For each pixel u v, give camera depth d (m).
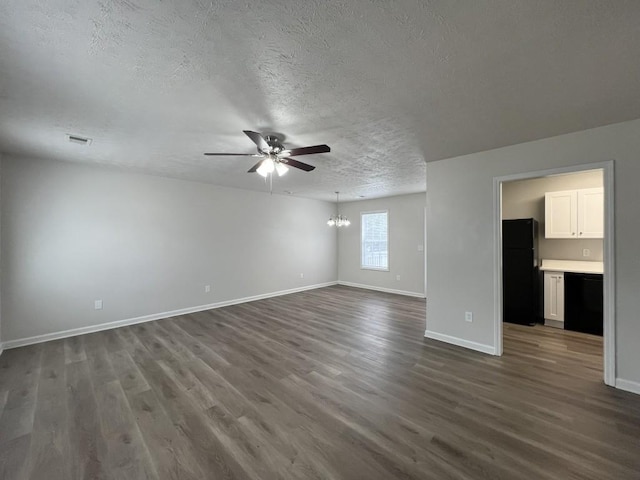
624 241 2.50
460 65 1.66
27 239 3.63
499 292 3.22
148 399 2.38
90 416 2.16
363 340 3.74
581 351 3.34
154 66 1.69
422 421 2.09
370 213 7.46
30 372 2.86
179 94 2.01
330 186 5.63
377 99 2.08
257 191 6.20
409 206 6.70
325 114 2.32
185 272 5.10
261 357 3.21
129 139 2.92
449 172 3.60
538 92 1.97
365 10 1.26
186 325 4.41
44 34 1.40
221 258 5.61
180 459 1.74
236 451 1.80
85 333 4.04
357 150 3.28
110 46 1.50
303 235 7.22
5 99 2.07
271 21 1.32
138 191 4.55
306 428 2.02
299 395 2.44
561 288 4.18
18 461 1.73
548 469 1.65
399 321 4.59
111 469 1.67
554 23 1.32
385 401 2.35
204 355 3.27
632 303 2.47
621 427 2.00
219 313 5.09
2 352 3.37
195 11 1.27
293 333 4.02
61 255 3.87
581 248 4.45
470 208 3.43
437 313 3.74
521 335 3.89
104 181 4.22
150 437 1.93
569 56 1.57
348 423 2.07
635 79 1.80
